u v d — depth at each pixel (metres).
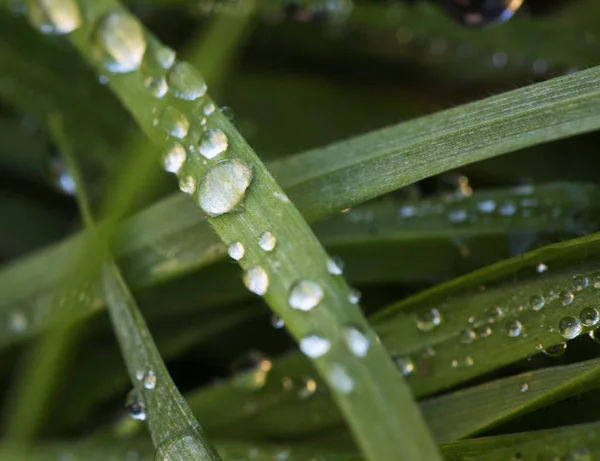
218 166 0.13
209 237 0.15
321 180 0.14
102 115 0.17
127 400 0.14
